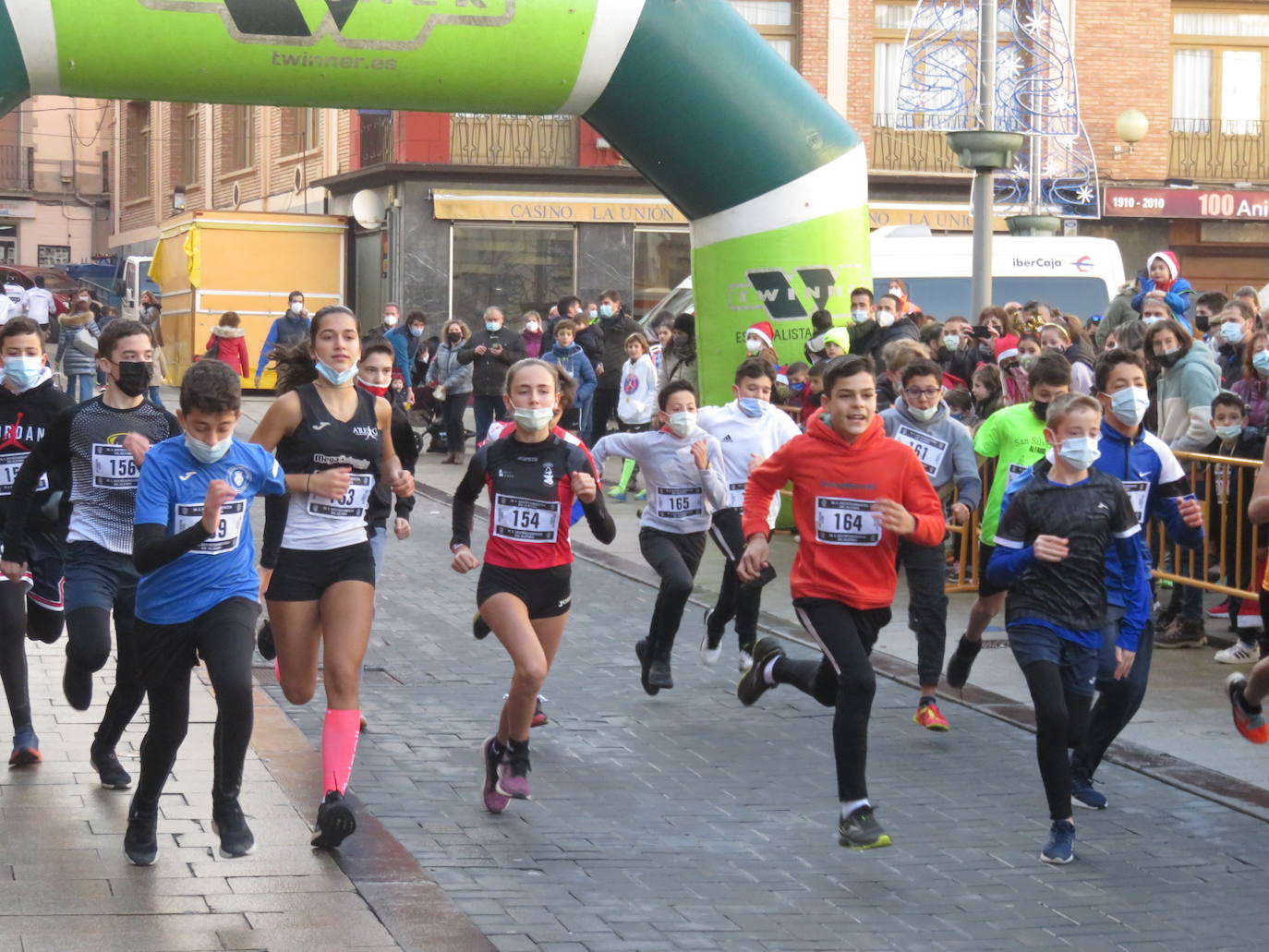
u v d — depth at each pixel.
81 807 10.59
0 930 8.41
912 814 11.41
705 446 14.37
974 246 27.41
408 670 15.65
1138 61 46.62
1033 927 9.26
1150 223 46.47
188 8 21.83
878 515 10.65
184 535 8.98
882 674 15.66
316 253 50.56
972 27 45.00
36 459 10.84
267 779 11.48
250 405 44.38
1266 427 16.77
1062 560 10.47
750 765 12.62
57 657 15.20
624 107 24.11
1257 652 15.95
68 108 93.25
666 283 48.53
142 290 61.16
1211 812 11.48
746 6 47.41
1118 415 11.79
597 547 23.61
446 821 10.98
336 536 10.38
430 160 47.03
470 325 47.47
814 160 24.88
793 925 9.20
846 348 22.83
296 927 8.62
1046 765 10.39
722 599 15.33
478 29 22.78
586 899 9.52
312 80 22.72
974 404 21.72
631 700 14.69
